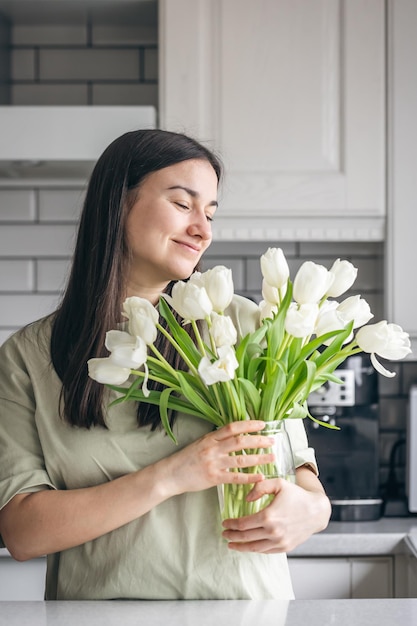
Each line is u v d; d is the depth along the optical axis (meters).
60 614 1.15
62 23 2.59
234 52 2.27
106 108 2.14
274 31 2.27
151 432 1.30
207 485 1.17
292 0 2.26
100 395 1.28
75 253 1.36
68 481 1.30
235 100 2.27
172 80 2.27
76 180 2.54
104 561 1.27
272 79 2.27
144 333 1.09
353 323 1.15
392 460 2.52
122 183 1.30
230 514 1.17
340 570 2.13
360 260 2.64
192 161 1.29
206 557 1.26
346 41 2.27
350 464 2.27
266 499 1.17
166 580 1.26
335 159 2.29
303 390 1.19
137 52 2.62
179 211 1.28
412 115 2.27
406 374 2.62
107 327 1.30
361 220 2.31
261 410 1.17
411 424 2.29
